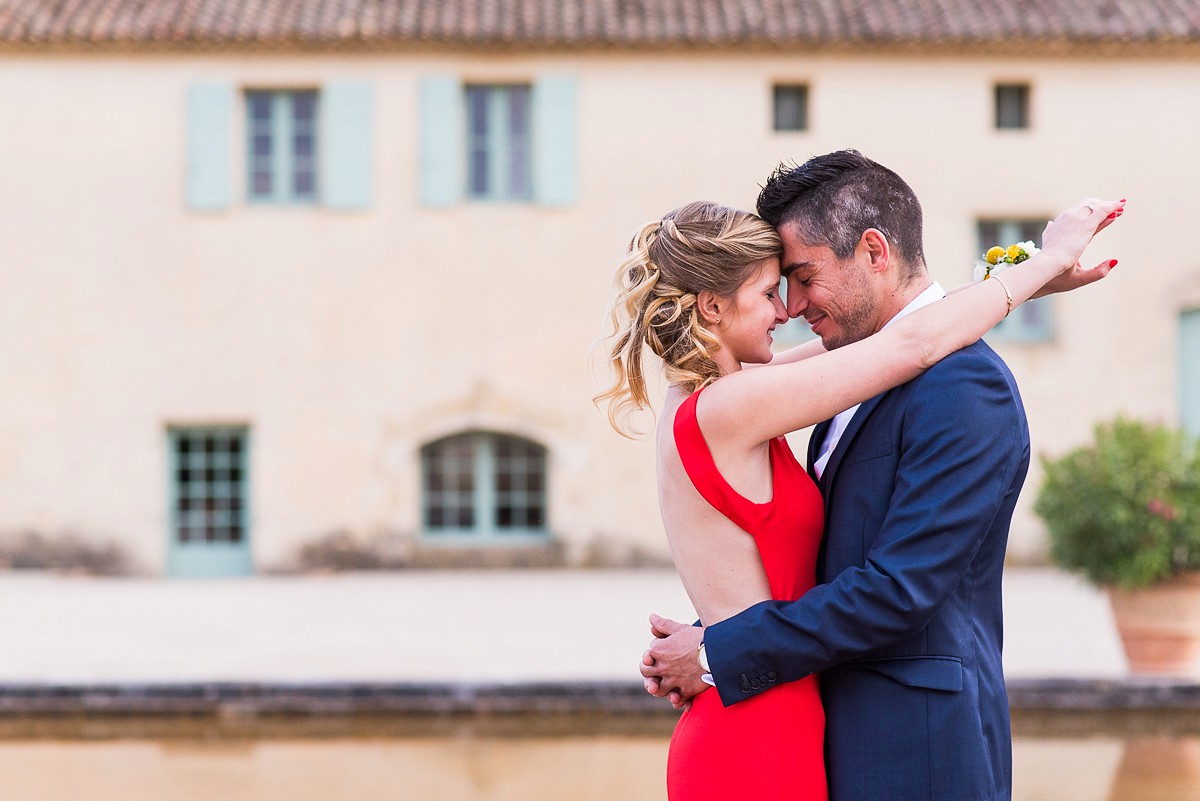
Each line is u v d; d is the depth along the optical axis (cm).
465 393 1453
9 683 730
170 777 593
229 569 1445
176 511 1458
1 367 1443
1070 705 714
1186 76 1461
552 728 704
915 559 221
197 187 1448
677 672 244
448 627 1003
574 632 967
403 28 1417
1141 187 1463
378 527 1443
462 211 1458
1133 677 726
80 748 659
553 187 1458
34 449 1441
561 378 1454
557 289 1459
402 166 1457
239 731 701
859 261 243
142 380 1445
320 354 1452
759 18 1449
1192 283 1459
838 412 234
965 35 1416
